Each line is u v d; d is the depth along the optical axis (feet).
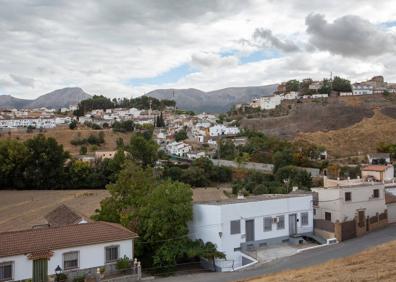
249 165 425.69
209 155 496.64
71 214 157.99
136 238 137.08
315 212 178.70
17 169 368.68
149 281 122.52
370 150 498.28
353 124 599.98
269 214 154.40
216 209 143.74
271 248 149.69
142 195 160.35
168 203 142.92
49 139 380.58
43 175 371.15
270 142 471.62
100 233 125.08
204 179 383.24
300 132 598.34
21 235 118.83
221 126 646.74
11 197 328.29
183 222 145.07
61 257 116.67
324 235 161.99
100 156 444.55
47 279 114.01
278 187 296.71
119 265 122.72
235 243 145.38
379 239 156.04
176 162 464.24
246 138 550.36
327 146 520.01
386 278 76.59
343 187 171.63
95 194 339.16
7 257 109.70
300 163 399.03
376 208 180.75
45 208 278.05
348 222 162.09
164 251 137.08
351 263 97.86
